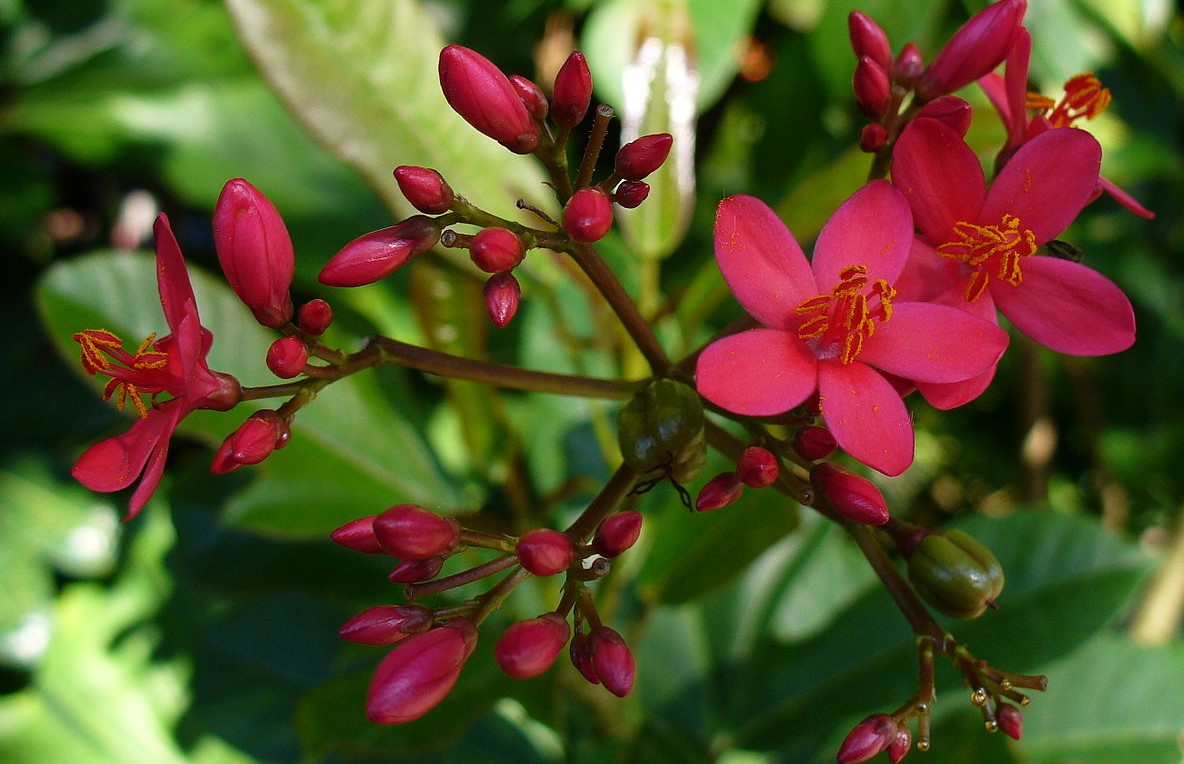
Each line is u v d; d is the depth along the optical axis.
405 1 0.27
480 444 0.28
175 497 0.29
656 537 0.27
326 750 0.25
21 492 0.32
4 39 0.32
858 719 0.30
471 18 0.32
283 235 0.23
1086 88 0.25
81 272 0.27
